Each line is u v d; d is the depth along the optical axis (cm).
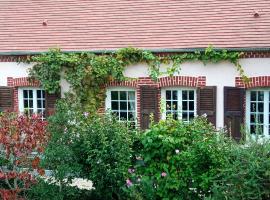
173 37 1581
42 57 1617
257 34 1506
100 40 1648
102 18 1733
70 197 916
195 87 1529
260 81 1463
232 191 675
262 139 706
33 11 1842
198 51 1502
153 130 846
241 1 1628
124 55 1569
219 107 1510
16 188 858
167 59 1542
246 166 667
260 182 660
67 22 1758
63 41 1681
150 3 1728
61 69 1630
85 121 904
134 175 861
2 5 1898
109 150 870
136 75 1575
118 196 888
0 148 861
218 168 761
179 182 816
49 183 873
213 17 1609
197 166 798
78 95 1596
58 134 861
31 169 862
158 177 837
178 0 1705
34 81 1647
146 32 1630
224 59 1489
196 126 838
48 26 1762
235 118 1480
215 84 1507
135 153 876
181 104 1555
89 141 870
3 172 860
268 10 1573
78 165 870
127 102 1598
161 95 1568
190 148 801
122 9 1741
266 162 657
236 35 1523
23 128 838
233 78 1491
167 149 825
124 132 877
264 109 1483
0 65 1697
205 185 786
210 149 779
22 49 1686
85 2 1811
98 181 884
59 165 849
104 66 1571
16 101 1691
